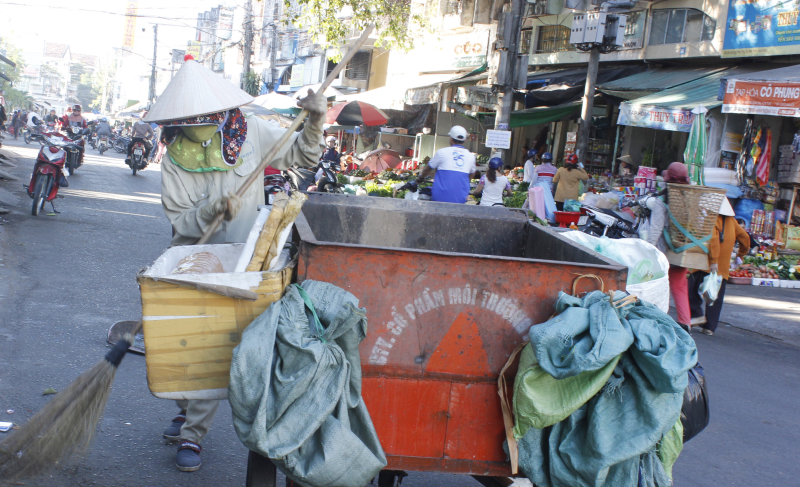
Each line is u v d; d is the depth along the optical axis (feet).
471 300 7.91
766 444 14.74
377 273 7.81
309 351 6.98
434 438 8.00
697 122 28.84
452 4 75.10
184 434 11.25
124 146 112.98
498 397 8.02
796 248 38.93
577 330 7.29
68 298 19.79
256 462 8.14
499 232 13.21
